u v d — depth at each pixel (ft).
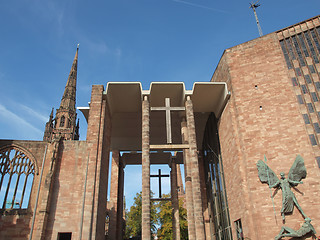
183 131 110.52
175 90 108.06
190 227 96.43
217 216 119.85
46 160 94.38
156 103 115.65
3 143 95.04
